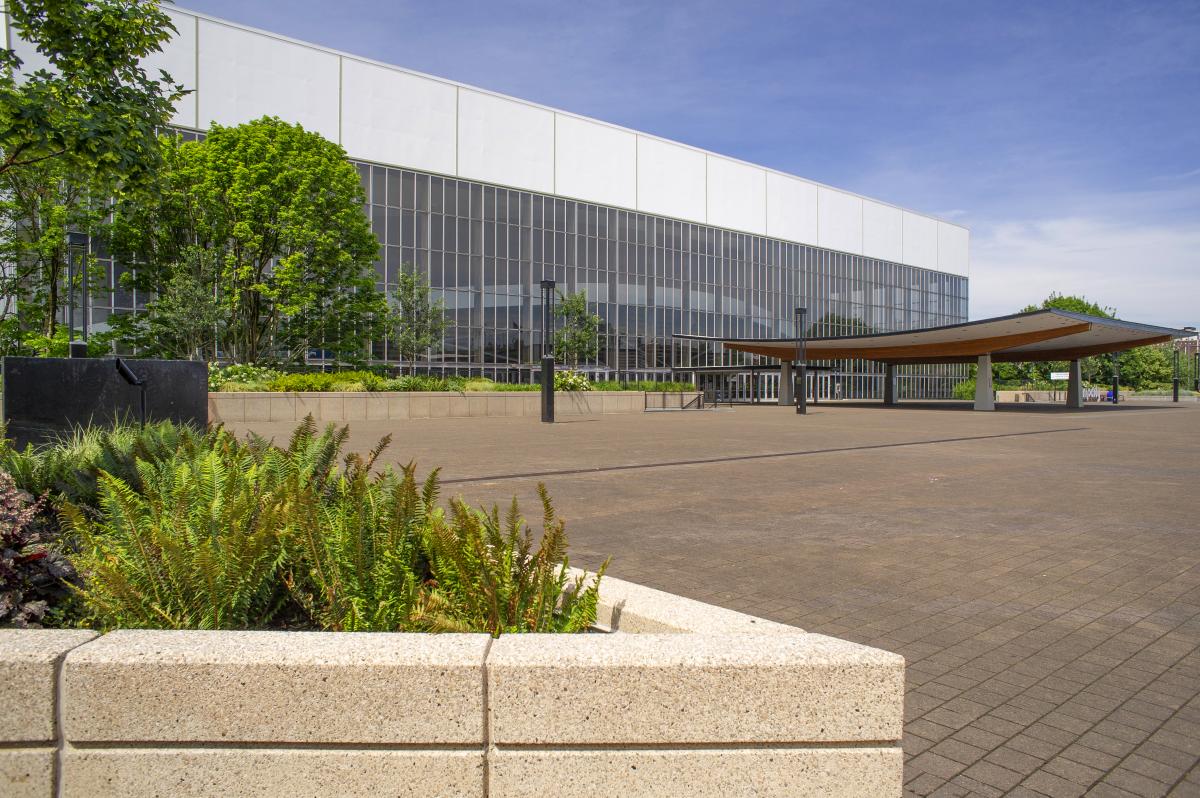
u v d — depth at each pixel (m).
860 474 13.37
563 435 21.81
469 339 51.03
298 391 27.56
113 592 2.89
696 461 15.19
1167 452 18.38
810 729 2.25
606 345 58.31
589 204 57.53
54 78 7.66
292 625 3.27
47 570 3.23
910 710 3.74
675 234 63.06
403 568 3.15
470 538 3.12
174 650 2.25
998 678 4.15
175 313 30.09
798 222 72.06
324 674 2.20
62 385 9.19
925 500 10.42
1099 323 40.31
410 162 48.25
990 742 3.41
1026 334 43.50
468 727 2.21
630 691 2.22
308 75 43.84
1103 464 15.46
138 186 8.24
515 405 32.38
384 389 29.64
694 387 48.72
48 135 7.00
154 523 3.38
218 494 3.54
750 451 17.47
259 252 33.09
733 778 2.24
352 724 2.20
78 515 3.28
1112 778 3.09
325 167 32.28
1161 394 86.94
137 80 8.03
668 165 62.41
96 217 26.17
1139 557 7.02
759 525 8.49
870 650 2.35
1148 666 4.34
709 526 8.41
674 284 62.84
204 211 32.06
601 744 2.22
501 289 52.62
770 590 5.84
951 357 50.25
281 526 3.29
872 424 29.95
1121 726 3.57
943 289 87.25
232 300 31.80
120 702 2.19
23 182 23.56
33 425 9.07
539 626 2.94
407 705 2.20
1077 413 43.56
